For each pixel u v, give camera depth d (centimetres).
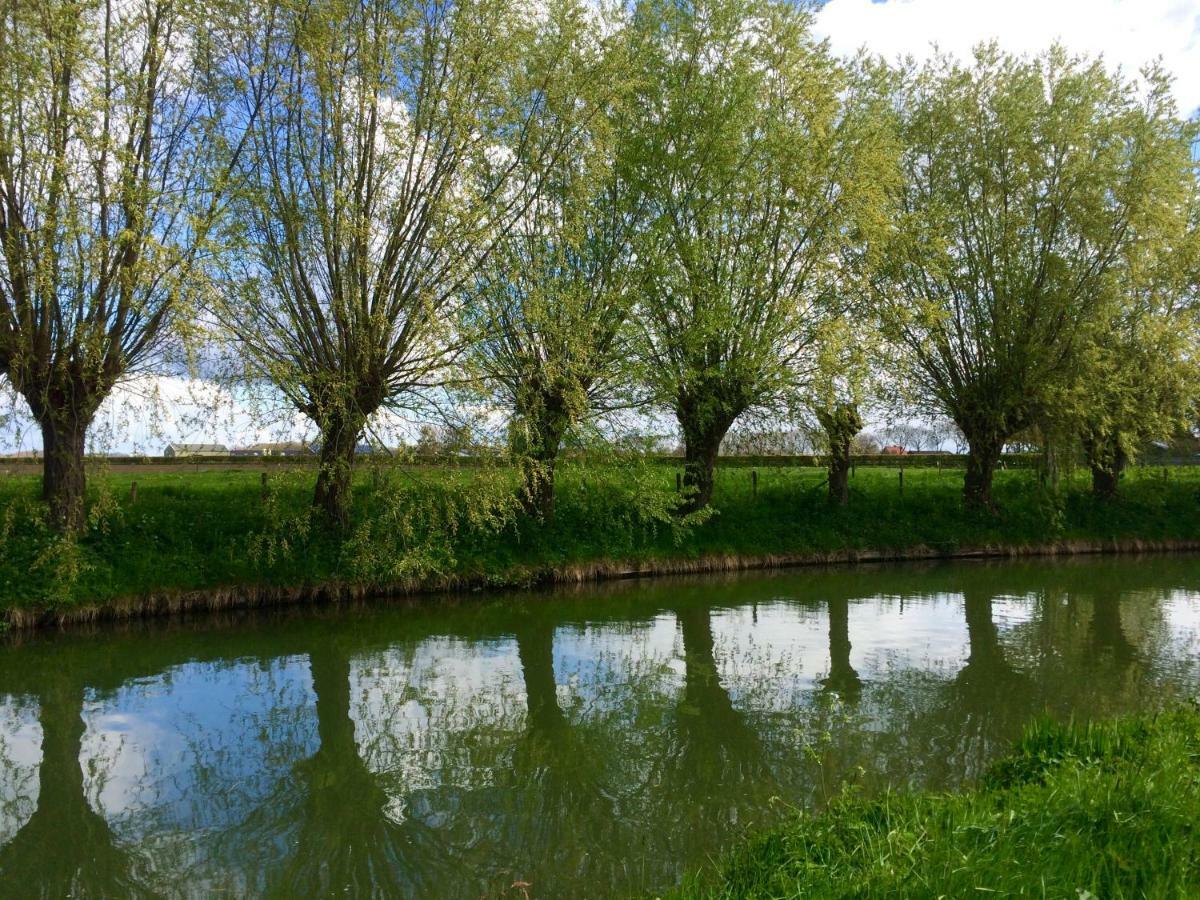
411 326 1881
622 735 1176
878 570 2683
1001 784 804
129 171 1609
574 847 843
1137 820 551
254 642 1680
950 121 2916
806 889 550
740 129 2377
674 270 2334
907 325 2823
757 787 981
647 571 2497
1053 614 2003
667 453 2509
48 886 786
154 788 999
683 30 2359
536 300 1980
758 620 1923
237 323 1748
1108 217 2808
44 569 1736
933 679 1430
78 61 1608
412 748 1132
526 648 1664
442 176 1927
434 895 757
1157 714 934
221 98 1825
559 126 2042
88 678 1435
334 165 1853
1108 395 2928
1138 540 3191
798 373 2431
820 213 2420
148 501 2059
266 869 813
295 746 1138
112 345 1708
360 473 2023
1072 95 2852
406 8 1858
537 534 2408
